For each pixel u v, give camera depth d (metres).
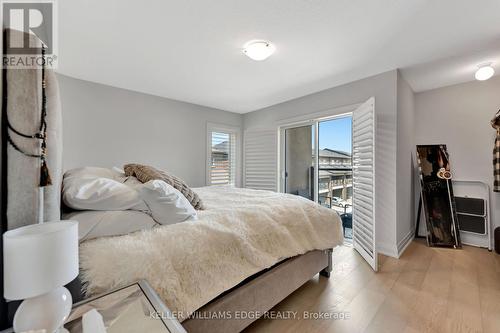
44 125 0.80
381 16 1.65
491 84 2.82
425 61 2.36
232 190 2.65
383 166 2.61
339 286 1.89
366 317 1.50
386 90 2.60
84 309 0.78
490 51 2.16
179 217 1.24
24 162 0.75
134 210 1.15
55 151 0.88
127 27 1.76
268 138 4.12
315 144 3.46
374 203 2.18
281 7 1.55
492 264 2.29
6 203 0.73
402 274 2.09
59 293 0.68
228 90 3.25
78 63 2.38
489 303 1.63
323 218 1.96
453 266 2.25
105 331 0.73
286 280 1.57
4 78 0.73
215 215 1.44
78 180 1.13
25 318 0.61
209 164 4.14
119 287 0.85
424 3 1.51
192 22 1.71
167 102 3.60
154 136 3.45
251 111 4.48
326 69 2.54
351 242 3.02
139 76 2.74
